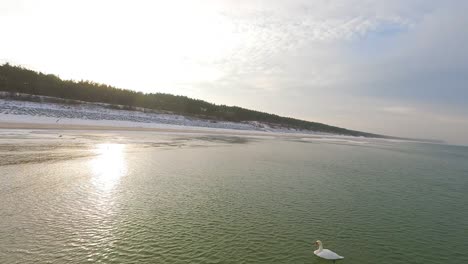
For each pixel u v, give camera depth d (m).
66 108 74.31
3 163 24.64
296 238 14.34
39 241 12.41
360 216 18.33
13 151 29.86
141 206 17.56
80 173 23.81
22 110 62.81
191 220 15.87
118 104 96.62
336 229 15.89
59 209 16.16
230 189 22.62
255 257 12.14
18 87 77.56
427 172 39.12
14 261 10.75
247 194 21.58
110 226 14.43
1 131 44.47
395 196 23.98
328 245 13.84
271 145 62.69
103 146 38.84
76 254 11.55
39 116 62.84
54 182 20.88
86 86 100.81
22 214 15.08
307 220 16.98
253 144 61.44
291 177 28.52
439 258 13.26
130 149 38.56
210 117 120.81
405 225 17.25
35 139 39.44
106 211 16.38
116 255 11.68
